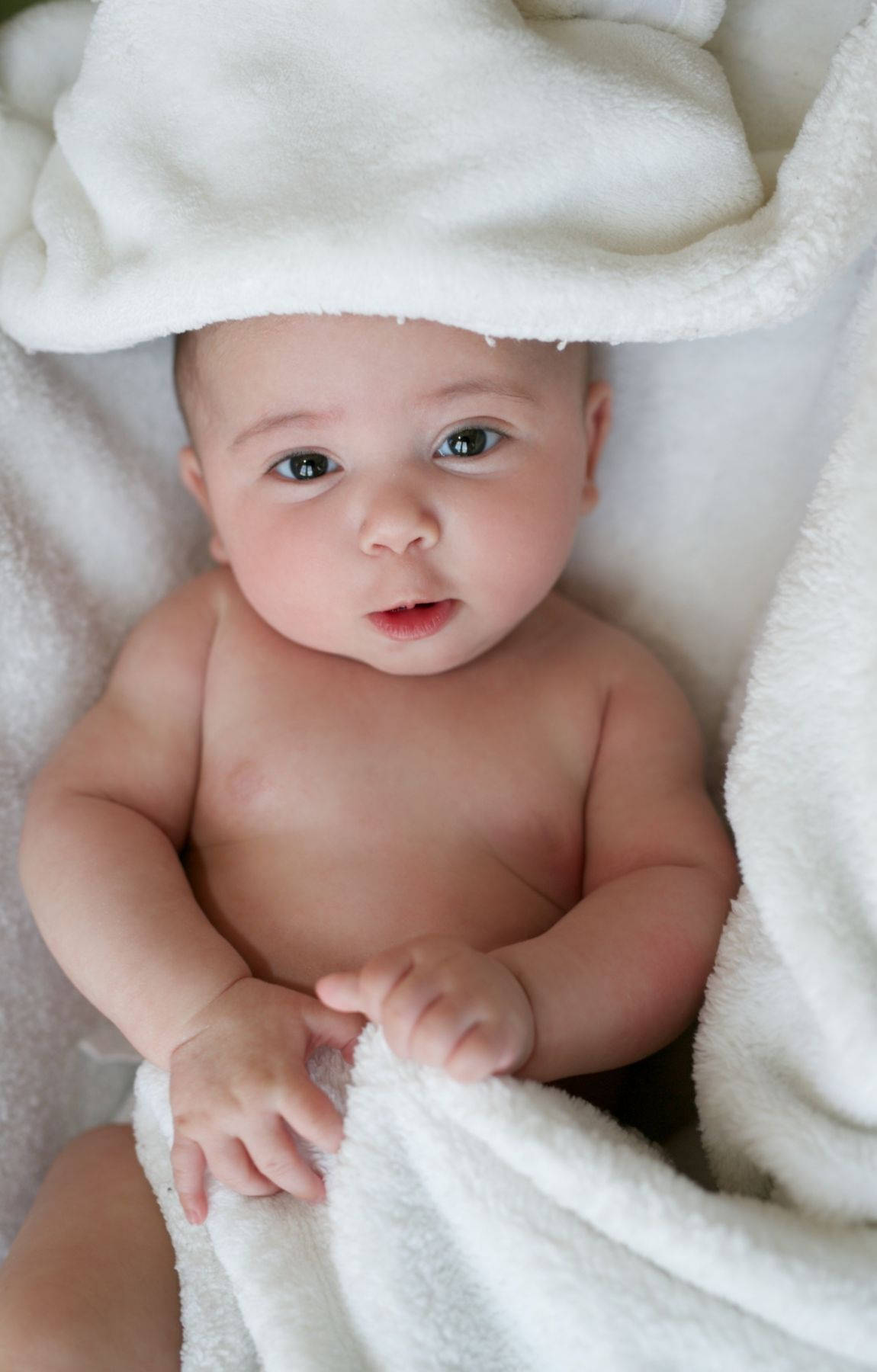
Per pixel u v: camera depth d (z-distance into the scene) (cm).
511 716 101
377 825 95
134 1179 88
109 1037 104
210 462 97
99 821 94
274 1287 74
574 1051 78
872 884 77
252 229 81
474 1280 73
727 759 103
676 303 83
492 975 73
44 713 103
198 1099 79
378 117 82
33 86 104
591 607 116
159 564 113
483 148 81
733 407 105
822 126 85
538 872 96
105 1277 82
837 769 81
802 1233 70
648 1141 84
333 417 88
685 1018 84
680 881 88
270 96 83
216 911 94
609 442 111
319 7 83
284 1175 77
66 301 90
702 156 86
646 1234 69
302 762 97
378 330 87
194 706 103
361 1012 81
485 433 91
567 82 83
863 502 83
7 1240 96
